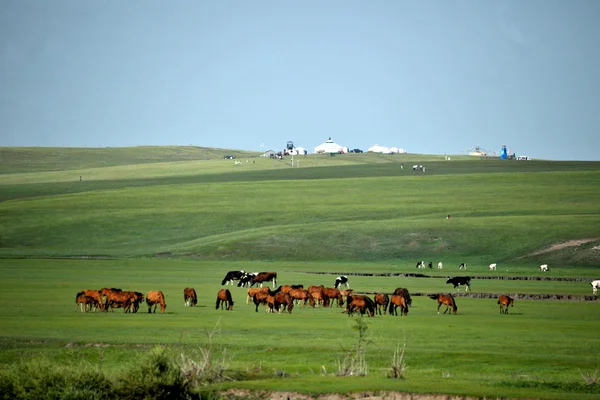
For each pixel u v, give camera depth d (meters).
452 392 19.12
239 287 55.41
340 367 22.47
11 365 23.25
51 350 25.61
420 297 49.56
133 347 25.78
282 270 74.62
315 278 65.19
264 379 21.47
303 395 19.55
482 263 84.69
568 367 22.83
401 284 58.88
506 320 34.84
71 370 19.83
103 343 26.20
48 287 51.12
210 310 38.44
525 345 26.62
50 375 19.48
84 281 57.22
